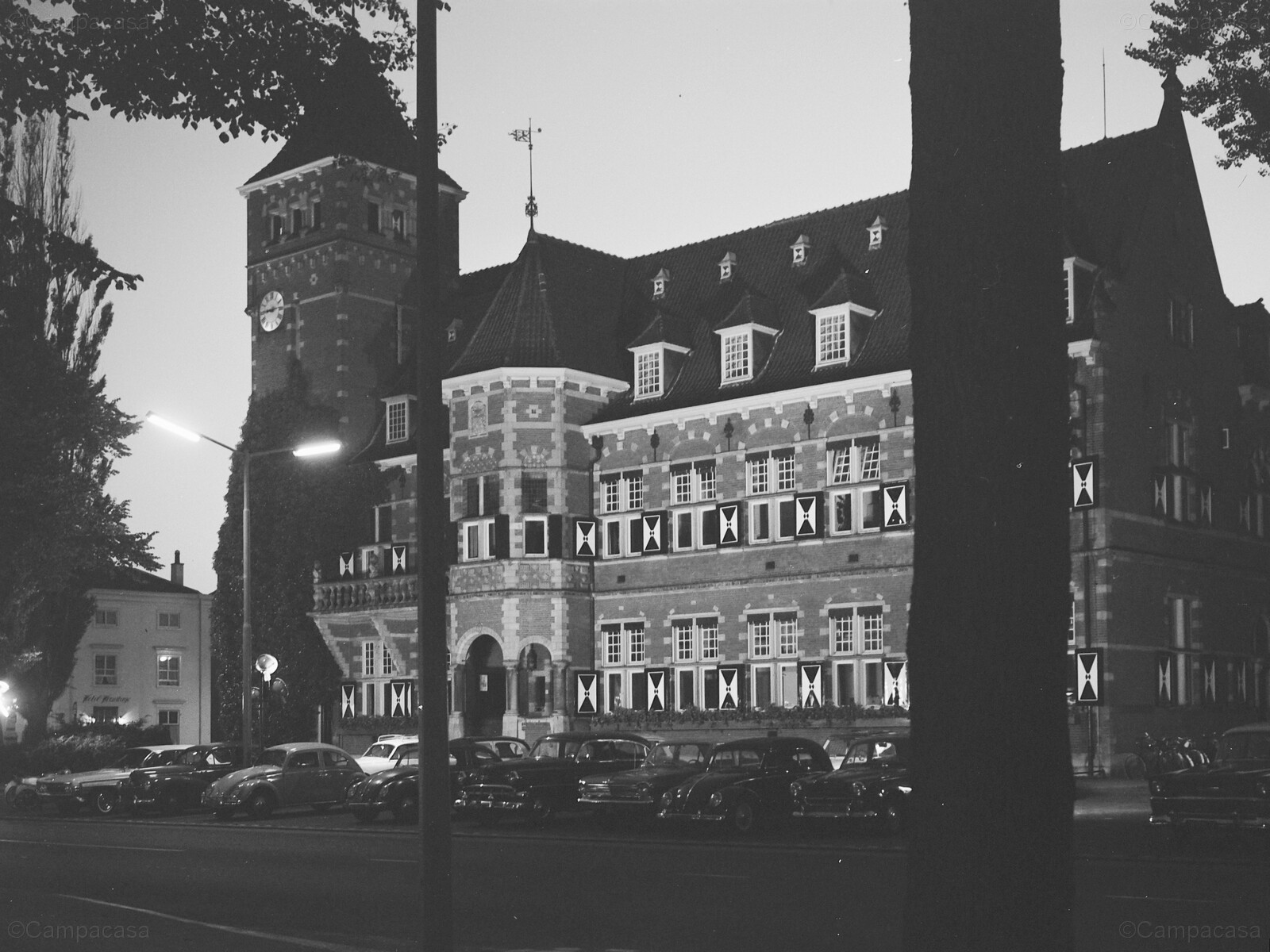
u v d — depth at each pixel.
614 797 27.67
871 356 43.38
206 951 12.66
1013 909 5.95
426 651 9.54
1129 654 39.31
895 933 13.60
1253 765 22.22
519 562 47.91
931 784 6.12
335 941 14.13
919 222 6.38
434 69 10.05
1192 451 43.12
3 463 37.28
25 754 45.81
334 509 54.88
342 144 17.70
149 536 45.53
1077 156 44.56
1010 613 6.07
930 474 6.26
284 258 57.72
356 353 56.16
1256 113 26.08
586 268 52.66
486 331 50.09
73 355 46.16
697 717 45.78
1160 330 42.19
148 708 81.50
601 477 49.16
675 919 14.89
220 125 16.38
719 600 45.91
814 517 43.66
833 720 42.62
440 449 9.84
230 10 15.53
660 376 48.50
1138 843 22.70
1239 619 44.50
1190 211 44.41
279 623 54.91
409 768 31.73
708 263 51.47
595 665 48.69
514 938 14.22
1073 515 39.34
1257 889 16.20
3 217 19.02
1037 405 6.20
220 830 30.09
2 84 15.60
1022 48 6.28
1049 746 6.08
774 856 21.61
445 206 60.03
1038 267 6.27
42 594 46.72
